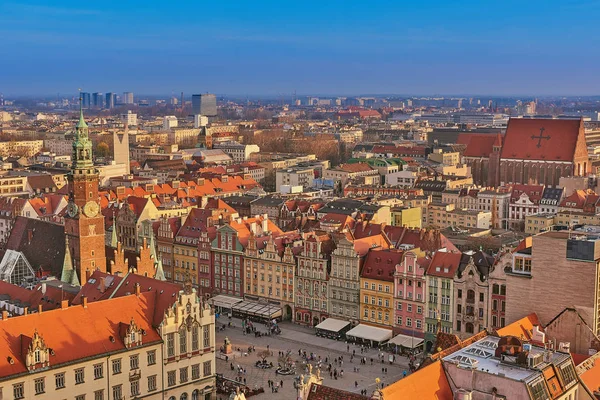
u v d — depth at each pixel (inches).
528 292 6437.0
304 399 4589.1
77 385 6127.0
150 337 6604.3
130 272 7706.7
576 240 6146.7
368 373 7765.8
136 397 6510.8
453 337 5595.5
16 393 5777.6
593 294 6092.5
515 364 4773.6
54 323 6200.8
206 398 7047.2
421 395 4475.9
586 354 5861.2
